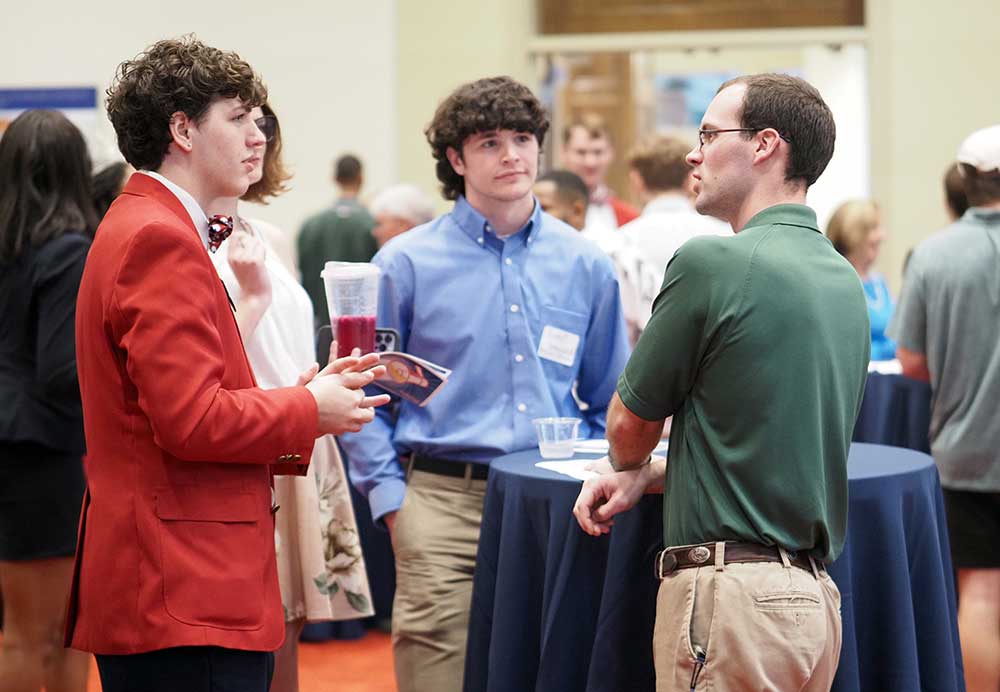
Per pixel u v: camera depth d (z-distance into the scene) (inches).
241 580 117.2
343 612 179.5
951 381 215.5
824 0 477.1
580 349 182.2
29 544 195.5
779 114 129.0
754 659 120.6
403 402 178.4
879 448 176.7
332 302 137.1
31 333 191.9
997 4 442.6
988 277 211.3
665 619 127.6
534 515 156.3
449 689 169.3
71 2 484.1
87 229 194.2
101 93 484.4
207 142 122.5
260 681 119.4
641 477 142.6
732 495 124.0
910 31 448.8
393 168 478.9
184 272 114.6
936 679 159.9
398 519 174.7
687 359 126.9
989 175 214.7
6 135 191.2
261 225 186.5
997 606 216.1
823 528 124.0
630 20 494.0
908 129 450.6
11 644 199.0
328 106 480.4
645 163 263.3
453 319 175.6
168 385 111.8
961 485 214.7
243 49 482.6
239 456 116.6
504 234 178.9
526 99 174.1
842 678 148.4
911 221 452.4
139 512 115.3
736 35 484.1
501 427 174.1
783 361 122.5
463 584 171.2
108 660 117.2
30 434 191.2
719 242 126.0
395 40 475.8
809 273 125.3
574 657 154.4
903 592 153.3
